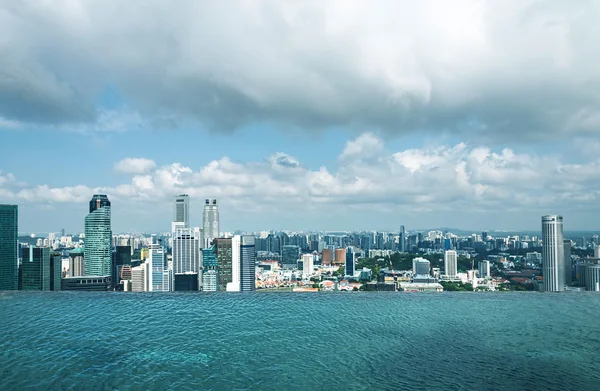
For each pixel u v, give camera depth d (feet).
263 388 18.49
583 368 21.06
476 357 22.59
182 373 20.16
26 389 18.40
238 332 26.58
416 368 20.93
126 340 24.94
